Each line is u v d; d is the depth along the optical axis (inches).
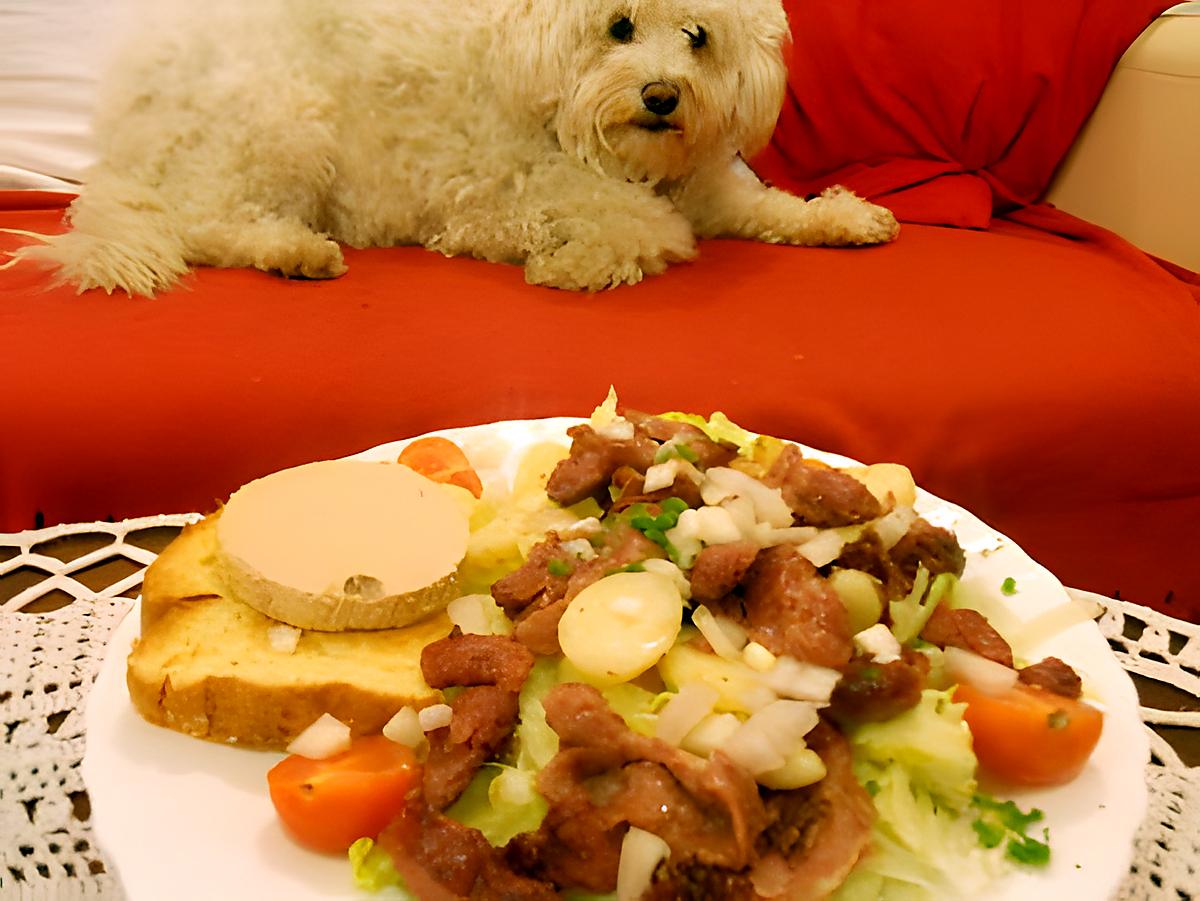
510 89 26.8
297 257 25.3
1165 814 12.8
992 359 23.3
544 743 12.0
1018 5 33.1
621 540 13.5
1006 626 14.0
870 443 22.3
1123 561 22.7
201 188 26.5
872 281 27.0
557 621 12.5
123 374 21.1
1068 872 11.0
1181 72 31.0
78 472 20.5
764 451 16.2
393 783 11.4
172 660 12.5
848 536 13.6
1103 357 23.7
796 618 12.2
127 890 10.7
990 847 11.3
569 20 25.6
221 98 26.4
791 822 11.1
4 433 20.3
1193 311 26.5
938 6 33.2
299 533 13.6
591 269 25.8
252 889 10.8
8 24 31.0
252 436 21.0
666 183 30.2
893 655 12.1
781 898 10.7
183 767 12.0
